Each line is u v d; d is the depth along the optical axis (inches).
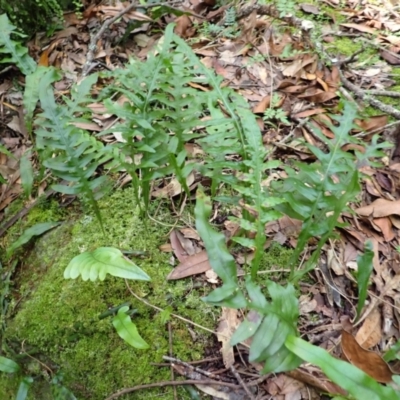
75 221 24.7
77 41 34.4
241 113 18.8
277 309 16.0
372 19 35.4
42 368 21.2
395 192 24.6
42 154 21.8
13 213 26.4
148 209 24.1
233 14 34.6
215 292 16.2
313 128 19.9
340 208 17.1
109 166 20.5
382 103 28.0
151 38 34.7
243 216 21.0
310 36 32.0
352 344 17.3
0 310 23.1
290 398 18.2
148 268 21.8
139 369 19.3
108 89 22.9
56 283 22.1
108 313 20.5
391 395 14.3
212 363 19.3
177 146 20.6
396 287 21.2
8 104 31.0
